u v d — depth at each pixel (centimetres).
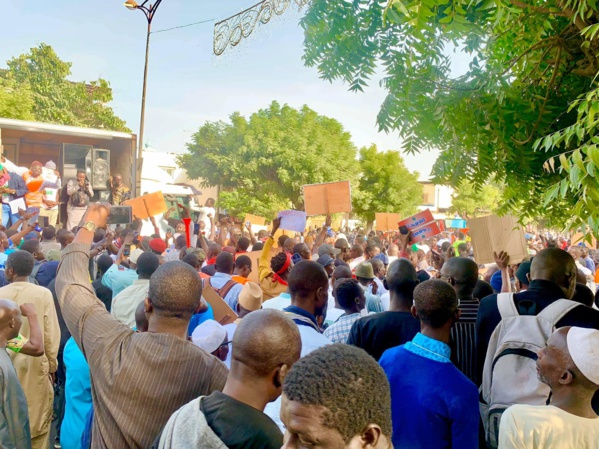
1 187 1255
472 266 388
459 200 2683
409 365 289
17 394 339
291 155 2702
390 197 3231
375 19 323
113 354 248
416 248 1169
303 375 138
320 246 877
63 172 1591
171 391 239
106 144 1759
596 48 310
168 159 3684
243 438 188
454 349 373
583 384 221
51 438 574
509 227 463
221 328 373
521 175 358
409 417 280
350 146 3005
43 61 3494
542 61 350
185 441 190
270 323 209
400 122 343
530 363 306
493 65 322
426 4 235
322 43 337
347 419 132
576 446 215
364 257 991
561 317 314
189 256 637
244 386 205
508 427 223
